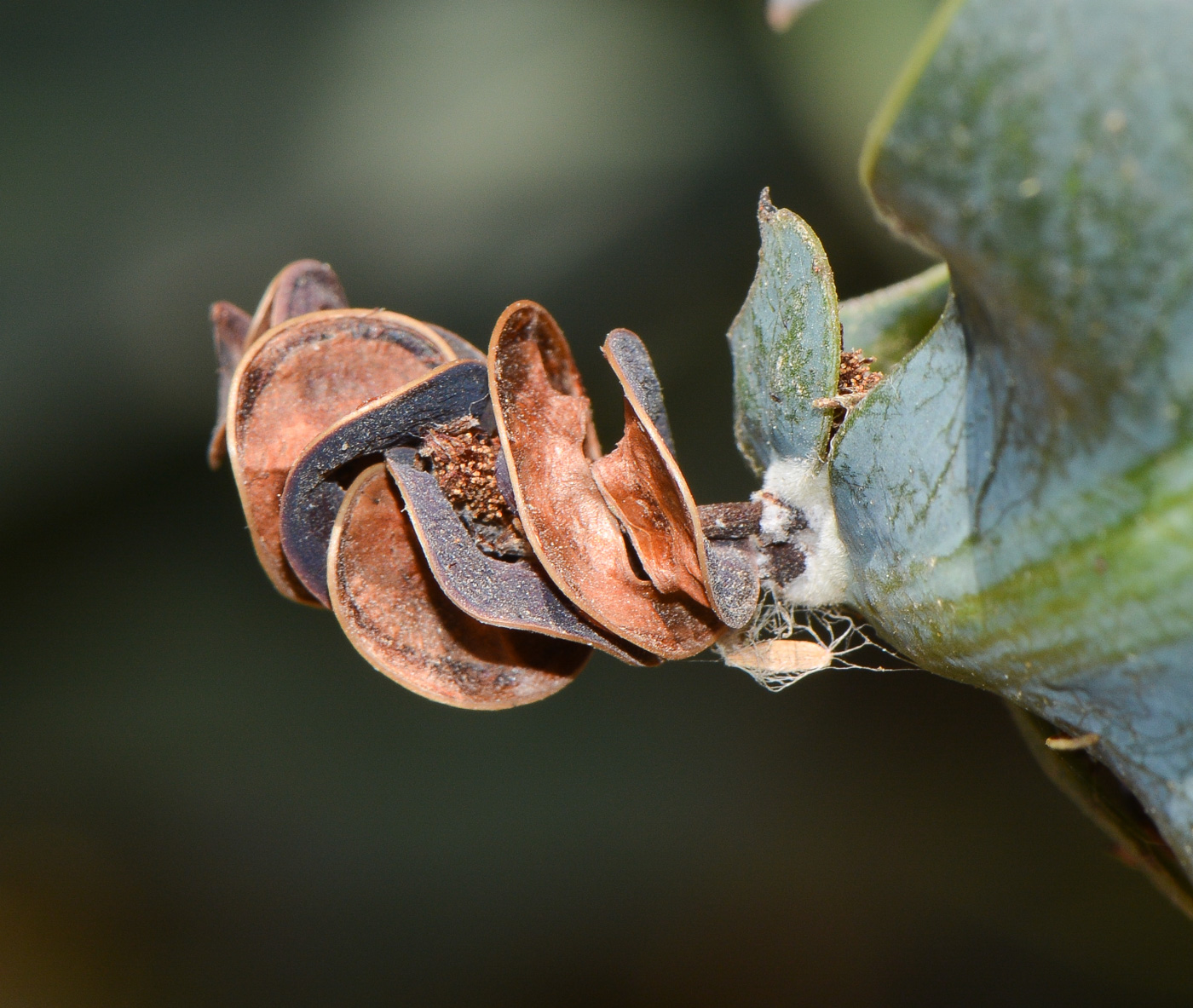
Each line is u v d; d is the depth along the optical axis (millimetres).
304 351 151
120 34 288
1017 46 135
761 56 300
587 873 307
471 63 305
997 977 287
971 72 135
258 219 287
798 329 147
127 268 283
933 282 156
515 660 151
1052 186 136
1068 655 142
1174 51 134
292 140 293
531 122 300
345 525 149
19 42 284
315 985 294
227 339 159
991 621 143
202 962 297
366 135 295
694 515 145
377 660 150
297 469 148
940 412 143
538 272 297
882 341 157
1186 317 136
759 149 297
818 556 150
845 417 147
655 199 298
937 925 296
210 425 299
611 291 301
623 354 148
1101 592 141
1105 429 139
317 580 151
